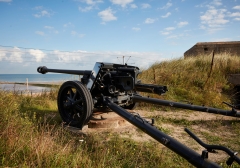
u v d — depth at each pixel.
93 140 3.92
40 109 6.27
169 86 9.21
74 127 4.58
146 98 5.33
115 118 4.98
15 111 4.92
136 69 4.73
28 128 3.89
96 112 5.32
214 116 6.38
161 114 6.48
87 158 3.17
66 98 4.93
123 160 3.27
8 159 2.87
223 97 8.49
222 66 11.08
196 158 2.19
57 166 2.83
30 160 2.87
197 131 5.05
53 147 3.26
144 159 3.41
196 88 9.12
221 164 3.30
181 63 11.85
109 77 4.91
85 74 5.21
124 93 5.23
